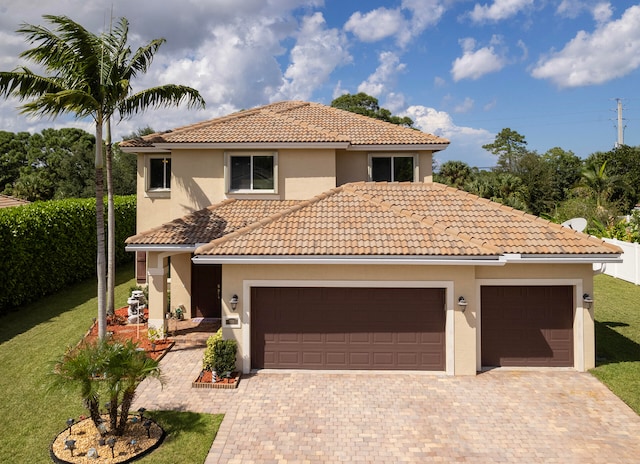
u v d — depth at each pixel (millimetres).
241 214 19641
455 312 14914
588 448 10789
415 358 15227
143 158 22641
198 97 18094
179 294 21641
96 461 9961
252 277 15078
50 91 14922
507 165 84188
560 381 14438
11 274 21641
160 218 22672
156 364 11359
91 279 30656
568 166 89125
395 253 14281
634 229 35375
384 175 23141
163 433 11227
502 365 15609
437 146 22172
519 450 10734
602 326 20219
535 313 15539
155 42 18141
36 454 10453
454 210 17609
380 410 12633
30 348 17078
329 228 16016
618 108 85312
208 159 21734
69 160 55281
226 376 14219
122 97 16438
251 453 10594
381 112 70375
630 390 13609
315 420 12094
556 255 14609
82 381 10117
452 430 11609
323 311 15328
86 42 14969
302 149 21609
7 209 23188
